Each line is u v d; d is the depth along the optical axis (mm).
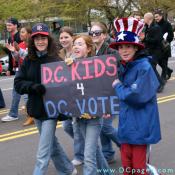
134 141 4180
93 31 5551
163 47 11297
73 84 4676
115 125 7621
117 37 4184
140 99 4086
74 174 5293
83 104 4660
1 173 5781
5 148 6922
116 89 4250
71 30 5785
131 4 34531
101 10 34469
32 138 7457
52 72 4742
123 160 4336
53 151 5059
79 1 33812
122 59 4281
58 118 4824
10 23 8844
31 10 35000
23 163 6148
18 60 8297
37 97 4805
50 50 4875
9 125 8594
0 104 10703
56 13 34562
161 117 8594
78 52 4902
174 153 6289
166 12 36156
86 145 4664
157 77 4316
